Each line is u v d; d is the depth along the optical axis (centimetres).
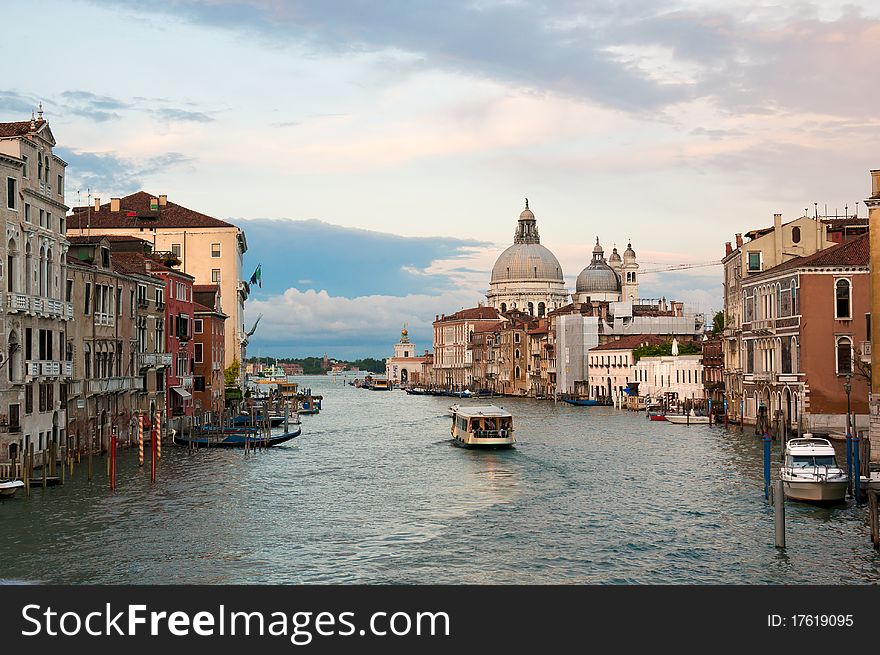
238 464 5919
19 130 4872
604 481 5194
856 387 6869
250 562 3366
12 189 4675
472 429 7138
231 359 10975
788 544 3572
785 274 7206
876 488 4069
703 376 11081
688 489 4841
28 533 3722
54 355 5128
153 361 6794
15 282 4697
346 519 4103
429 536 3775
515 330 19150
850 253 6950
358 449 7150
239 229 11012
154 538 3688
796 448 4375
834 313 6881
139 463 5544
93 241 5922
